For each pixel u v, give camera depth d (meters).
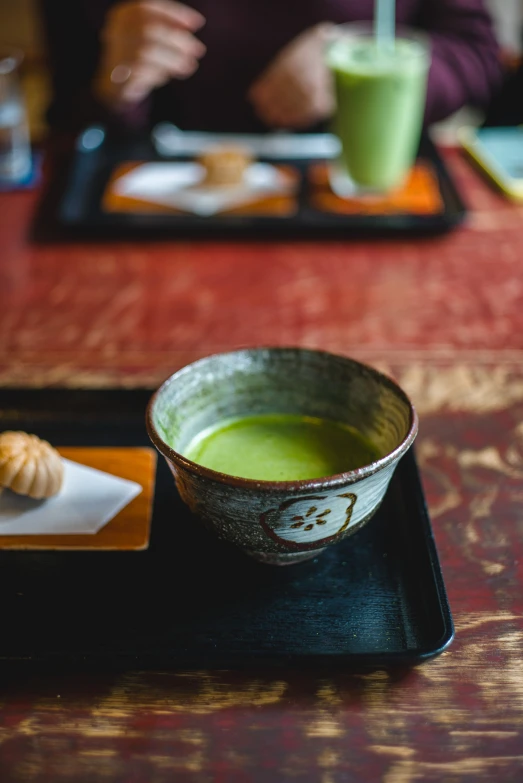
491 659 0.50
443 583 0.54
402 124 0.90
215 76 1.23
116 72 1.08
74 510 0.59
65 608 0.53
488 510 0.60
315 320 0.77
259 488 0.47
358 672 0.50
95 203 0.90
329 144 1.02
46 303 0.78
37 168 0.97
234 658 0.49
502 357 0.72
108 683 0.49
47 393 0.68
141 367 0.71
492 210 0.92
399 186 0.94
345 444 0.60
